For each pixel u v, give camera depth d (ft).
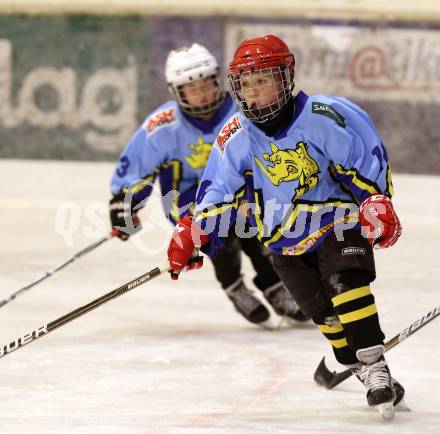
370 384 39.04
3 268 78.43
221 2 118.93
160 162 58.85
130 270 78.48
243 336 57.62
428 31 114.93
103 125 123.03
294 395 44.62
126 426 39.70
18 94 124.57
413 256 82.89
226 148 41.24
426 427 39.22
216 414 41.55
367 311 39.40
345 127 39.60
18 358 52.24
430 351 52.80
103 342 56.29
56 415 41.57
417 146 116.37
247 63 39.06
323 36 117.70
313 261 42.86
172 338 57.21
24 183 122.11
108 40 121.70
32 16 123.03
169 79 56.08
